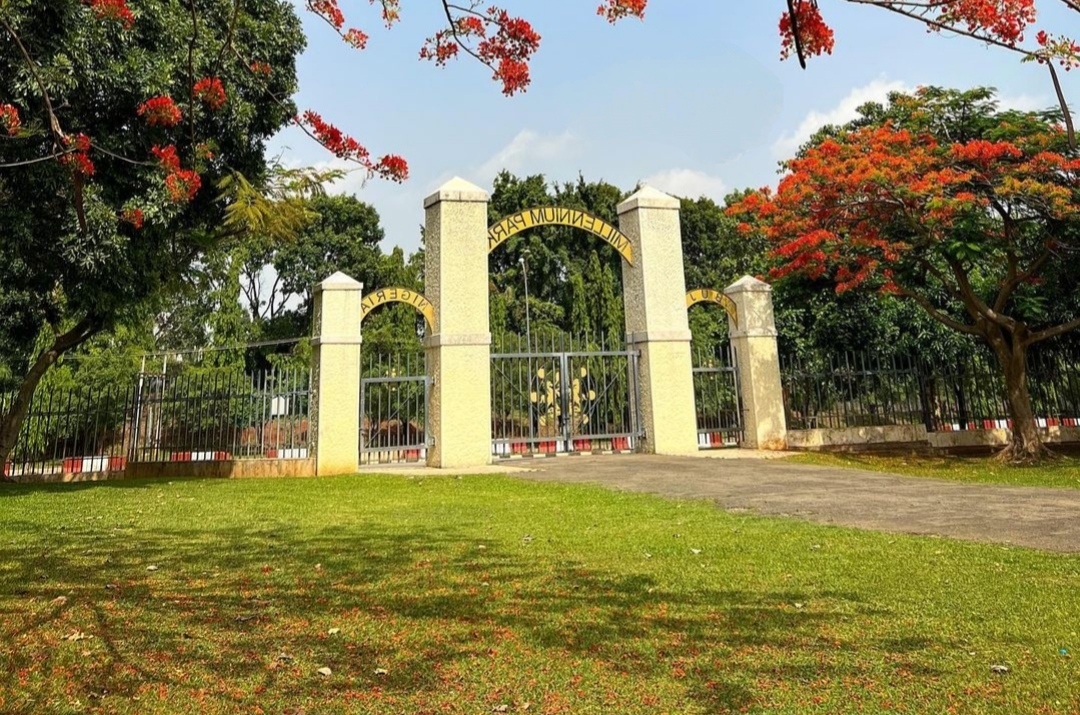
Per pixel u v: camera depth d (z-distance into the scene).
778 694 2.86
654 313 13.83
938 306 17.33
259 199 5.25
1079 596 3.98
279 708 2.83
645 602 4.12
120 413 15.96
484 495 8.85
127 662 3.31
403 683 3.06
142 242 10.43
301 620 3.90
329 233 33.91
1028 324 15.66
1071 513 6.73
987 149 11.59
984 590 4.16
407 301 12.91
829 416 15.04
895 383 15.44
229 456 12.88
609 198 31.98
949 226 12.21
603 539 5.95
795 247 12.98
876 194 12.18
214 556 5.50
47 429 15.33
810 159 12.80
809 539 5.80
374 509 7.89
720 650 3.35
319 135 4.89
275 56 11.42
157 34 9.89
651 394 13.55
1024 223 12.50
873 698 2.79
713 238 32.56
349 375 12.25
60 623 3.87
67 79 8.59
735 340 14.85
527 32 3.94
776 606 3.99
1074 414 15.58
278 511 7.88
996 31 2.50
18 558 5.47
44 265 10.54
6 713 2.79
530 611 4.00
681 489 9.05
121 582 4.71
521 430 13.69
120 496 9.47
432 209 13.16
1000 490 8.59
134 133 9.85
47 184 9.11
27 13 8.32
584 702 2.85
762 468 11.10
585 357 14.15
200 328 29.09
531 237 30.83
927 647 3.30
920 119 13.46
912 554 5.16
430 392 12.84
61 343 13.52
